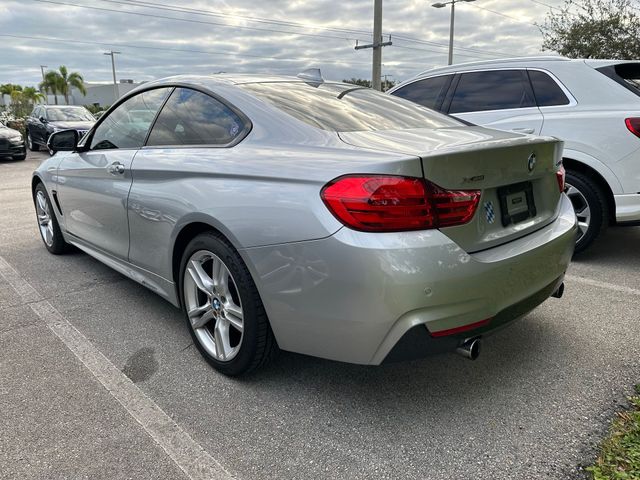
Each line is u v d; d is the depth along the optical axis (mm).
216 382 2527
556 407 2285
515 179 2270
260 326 2314
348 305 1945
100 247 3666
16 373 2604
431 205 1904
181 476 1896
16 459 1974
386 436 2115
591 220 4242
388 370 2631
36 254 4762
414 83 5473
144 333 3074
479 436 2104
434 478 1880
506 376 2553
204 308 2645
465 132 2512
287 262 2082
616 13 14336
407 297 1865
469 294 1968
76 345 2918
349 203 1906
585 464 1921
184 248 2744
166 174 2725
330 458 1991
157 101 3146
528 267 2223
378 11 15922
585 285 3789
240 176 2305
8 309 3436
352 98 2932
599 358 2709
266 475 1903
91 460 1974
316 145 2240
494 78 4844
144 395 2414
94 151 3643
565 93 4383
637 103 4059
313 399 2379
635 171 3955
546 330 3051
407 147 2080
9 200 7844
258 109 2555
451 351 2039
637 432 2062
